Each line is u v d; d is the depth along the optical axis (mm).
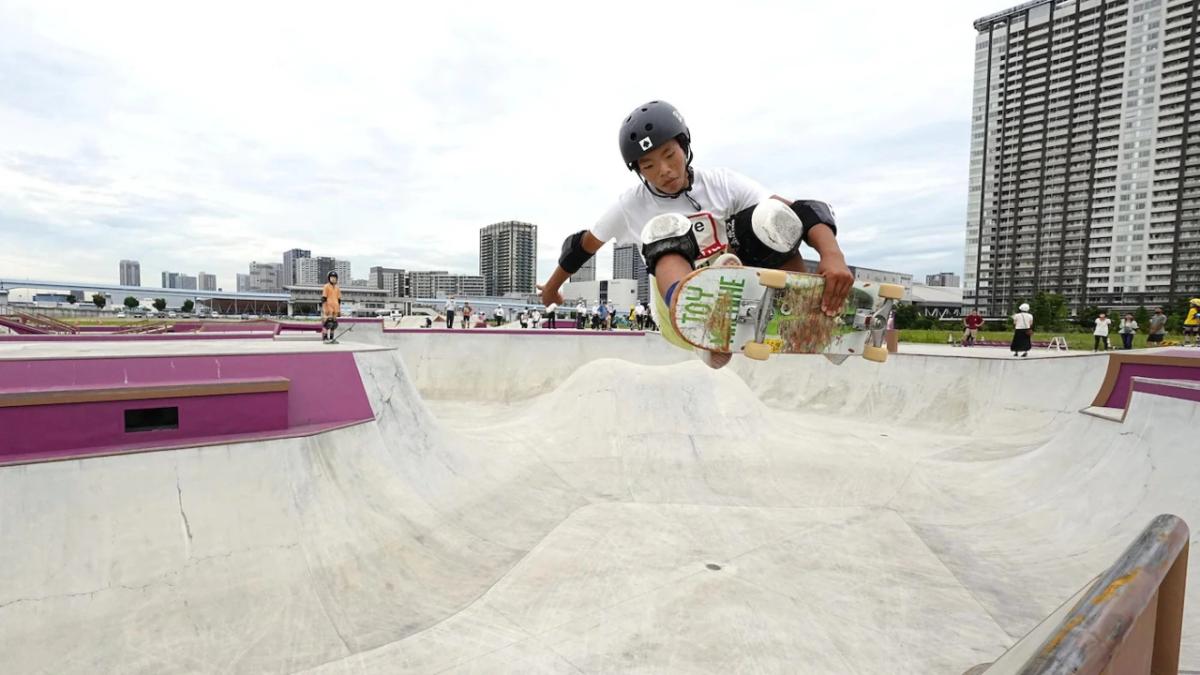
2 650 3627
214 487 4824
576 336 17469
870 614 4797
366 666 3938
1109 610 935
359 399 6703
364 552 5207
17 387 5020
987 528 6758
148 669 3727
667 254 2387
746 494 7812
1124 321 17969
